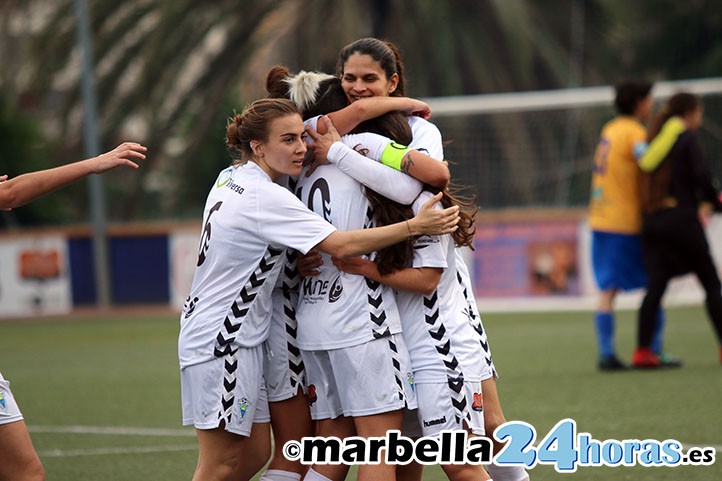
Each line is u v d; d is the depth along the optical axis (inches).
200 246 614.9
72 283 2652.6
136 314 2554.1
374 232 583.5
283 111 599.5
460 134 2763.3
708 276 1244.5
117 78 3690.9
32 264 2630.4
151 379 1400.1
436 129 634.8
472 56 3678.6
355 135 617.0
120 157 611.2
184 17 3639.3
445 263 598.5
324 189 611.8
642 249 1269.7
